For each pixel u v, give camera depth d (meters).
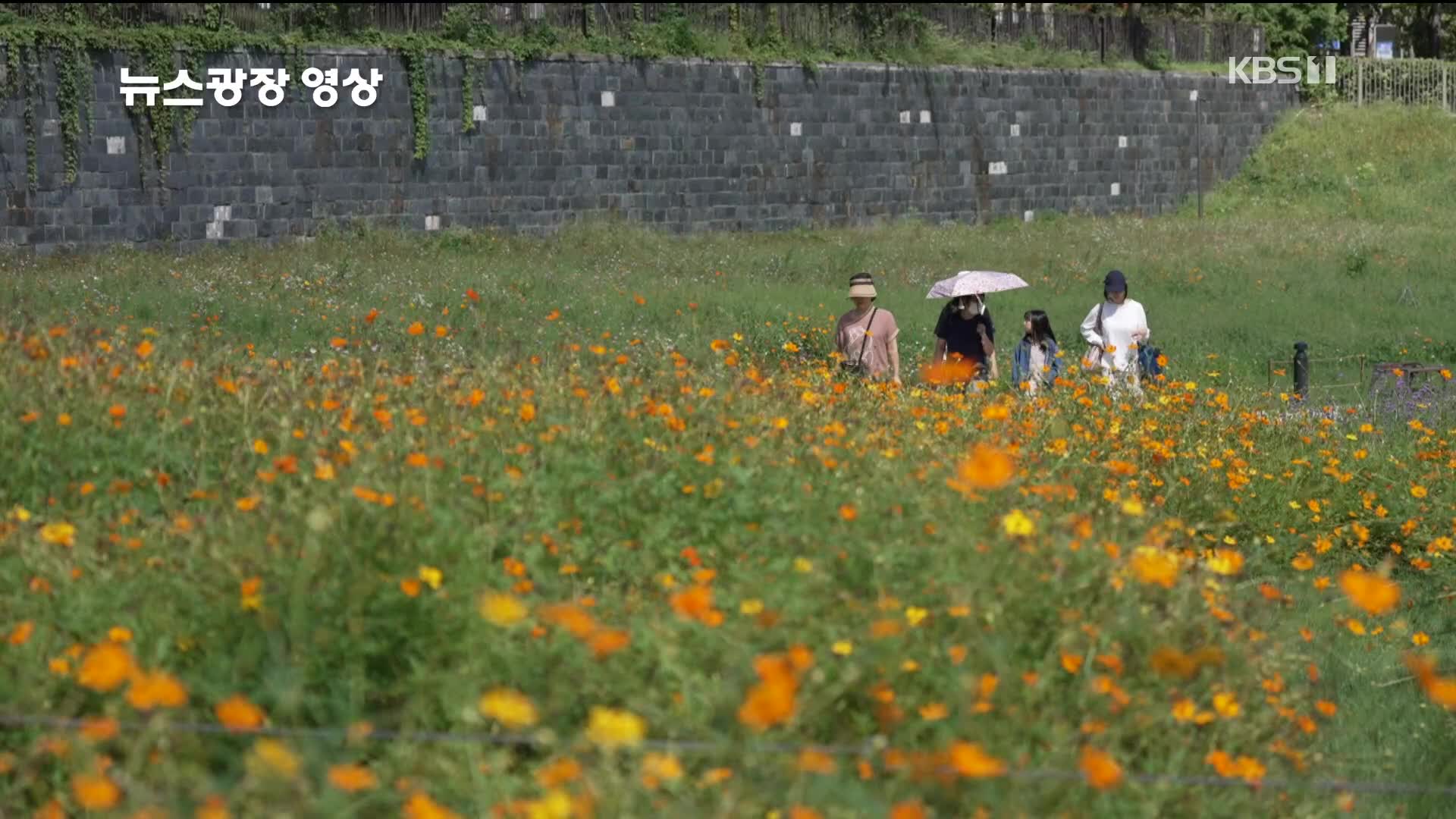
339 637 6.86
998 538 8.03
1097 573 7.91
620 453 9.70
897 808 5.41
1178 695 7.52
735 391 11.28
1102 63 70.75
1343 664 11.01
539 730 6.55
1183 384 18.17
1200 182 72.06
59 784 6.25
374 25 50.09
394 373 11.78
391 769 6.34
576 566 8.37
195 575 7.20
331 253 44.38
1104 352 19.91
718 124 57.66
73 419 9.30
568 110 54.00
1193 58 75.38
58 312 17.27
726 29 58.84
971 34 66.56
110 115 44.53
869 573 7.83
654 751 6.27
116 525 8.12
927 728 6.87
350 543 7.36
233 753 6.25
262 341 23.80
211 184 46.59
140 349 10.50
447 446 9.19
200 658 6.92
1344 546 14.74
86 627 6.87
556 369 12.12
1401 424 20.28
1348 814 8.23
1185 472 14.34
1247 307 40.19
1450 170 73.12
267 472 8.47
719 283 39.44
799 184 59.97
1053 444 12.92
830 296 37.31
